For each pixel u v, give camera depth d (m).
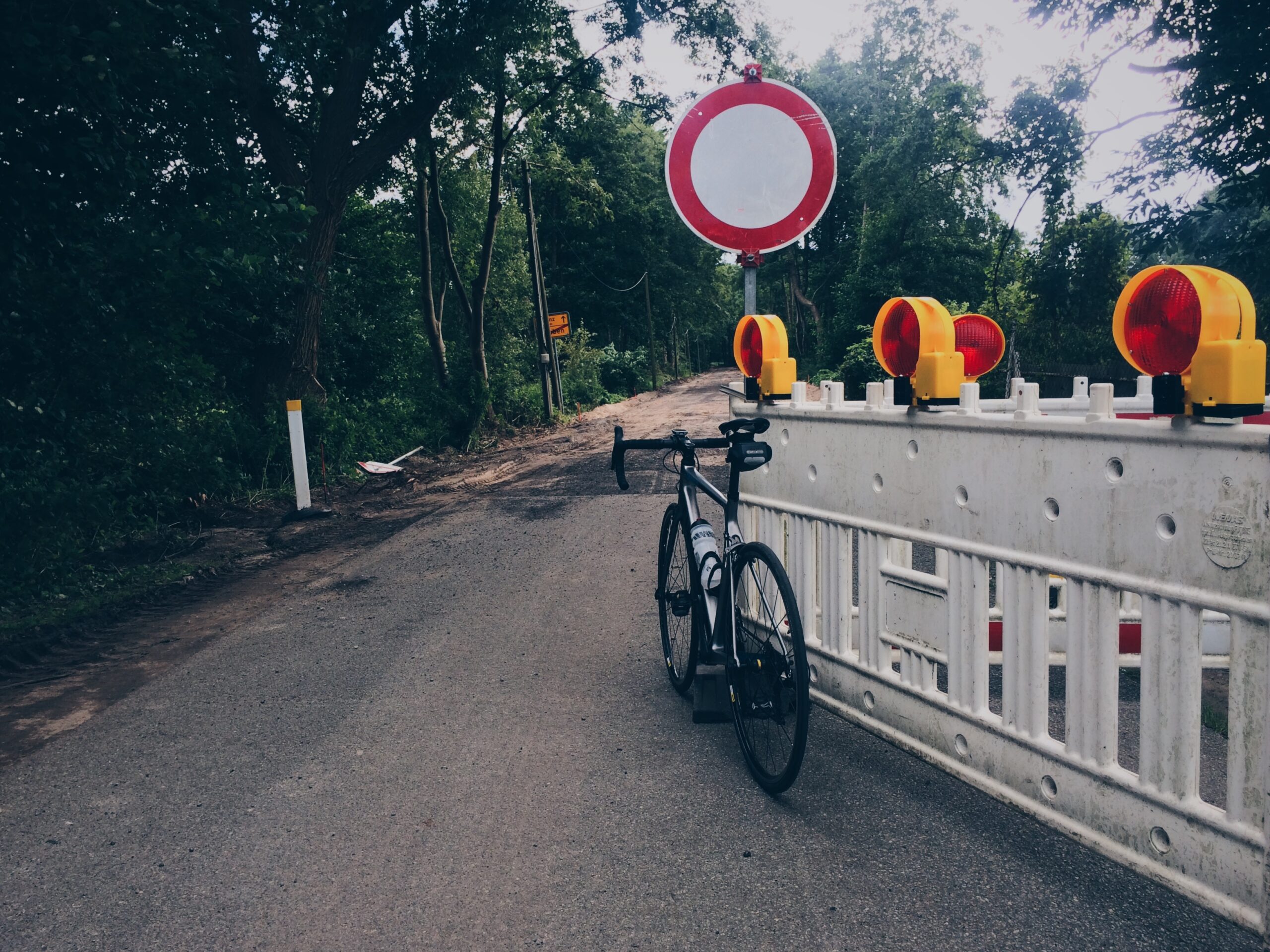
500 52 18.00
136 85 8.31
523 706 4.10
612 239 56.09
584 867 2.68
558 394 31.48
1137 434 2.29
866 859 2.64
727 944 2.27
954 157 23.78
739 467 3.35
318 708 4.20
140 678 4.86
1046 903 2.37
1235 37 14.66
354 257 22.56
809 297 56.22
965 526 2.93
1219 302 2.07
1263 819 2.04
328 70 15.64
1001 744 2.85
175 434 9.56
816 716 3.78
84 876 2.78
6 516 6.75
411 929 2.41
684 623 4.11
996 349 3.79
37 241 7.13
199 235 8.39
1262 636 2.01
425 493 12.48
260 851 2.88
